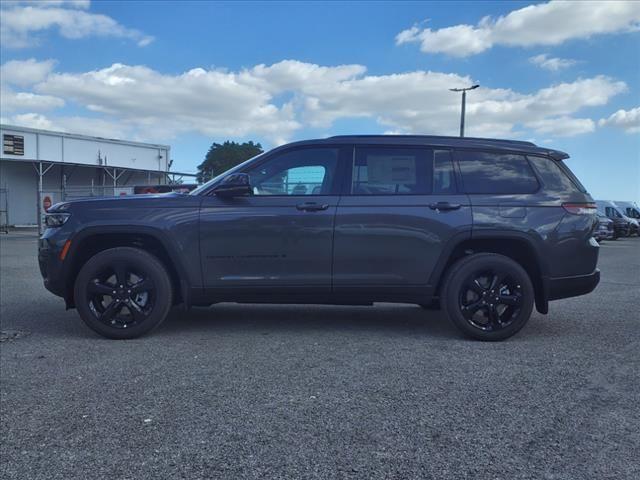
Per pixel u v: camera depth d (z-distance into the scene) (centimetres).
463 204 544
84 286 550
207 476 287
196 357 491
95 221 548
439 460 303
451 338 562
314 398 391
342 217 542
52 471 292
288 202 547
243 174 542
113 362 477
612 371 451
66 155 3553
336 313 700
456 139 570
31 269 1177
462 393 400
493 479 284
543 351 511
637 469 294
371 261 545
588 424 348
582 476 287
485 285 547
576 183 572
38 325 626
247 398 391
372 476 287
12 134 3272
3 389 411
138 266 548
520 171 562
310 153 562
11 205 3500
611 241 2883
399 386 414
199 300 557
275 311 712
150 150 4072
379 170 557
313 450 314
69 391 406
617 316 679
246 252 545
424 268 546
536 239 542
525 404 380
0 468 296
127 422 352
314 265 546
